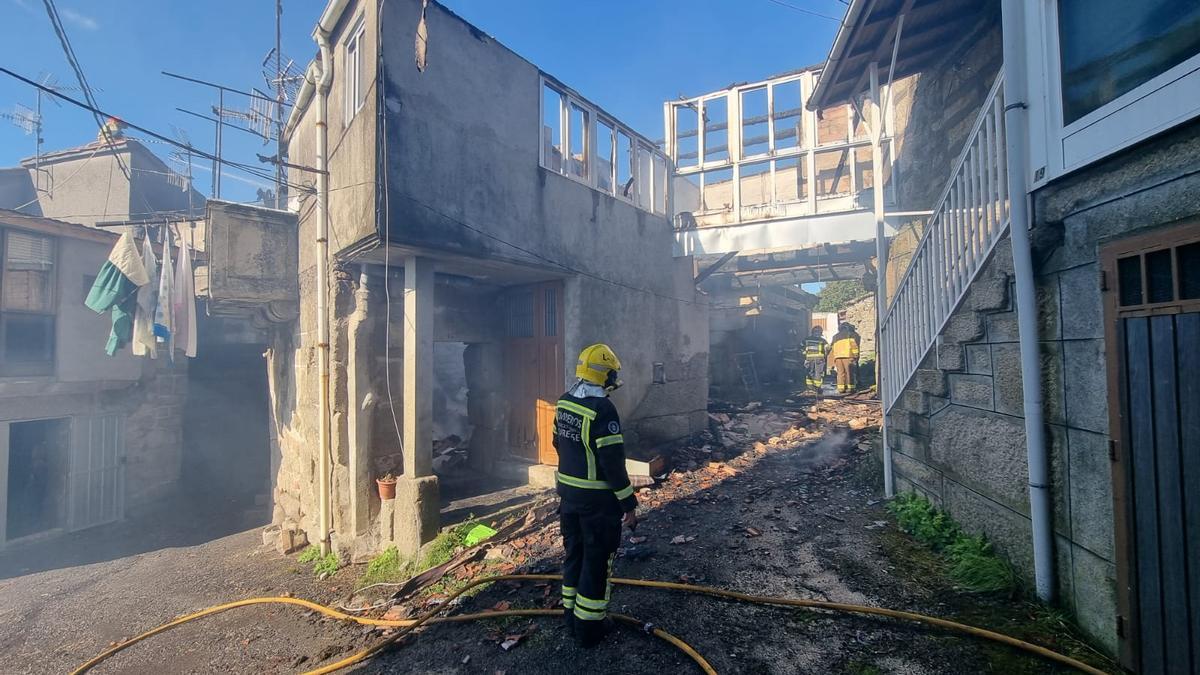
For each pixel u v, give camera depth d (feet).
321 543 21.03
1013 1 9.97
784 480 21.33
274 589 18.86
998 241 10.82
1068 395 9.06
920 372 14.65
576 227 24.17
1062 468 9.27
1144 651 7.43
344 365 21.16
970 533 12.35
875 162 18.62
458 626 11.89
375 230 16.52
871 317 59.72
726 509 18.11
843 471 21.50
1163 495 7.15
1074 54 8.64
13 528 31.12
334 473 21.08
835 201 26.21
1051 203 9.34
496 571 15.07
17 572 27.68
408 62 17.69
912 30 17.47
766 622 10.51
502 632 11.27
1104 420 8.27
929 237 13.99
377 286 21.20
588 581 10.04
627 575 13.24
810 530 15.25
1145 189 7.43
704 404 32.86
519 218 21.42
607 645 10.24
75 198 50.75
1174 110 6.79
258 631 14.21
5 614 20.72
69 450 33.30
